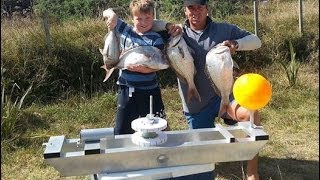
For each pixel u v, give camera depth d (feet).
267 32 26.73
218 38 12.48
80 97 20.99
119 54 11.53
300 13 27.02
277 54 25.08
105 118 19.04
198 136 8.88
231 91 11.53
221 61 10.50
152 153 8.17
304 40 26.40
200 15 12.33
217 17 30.89
